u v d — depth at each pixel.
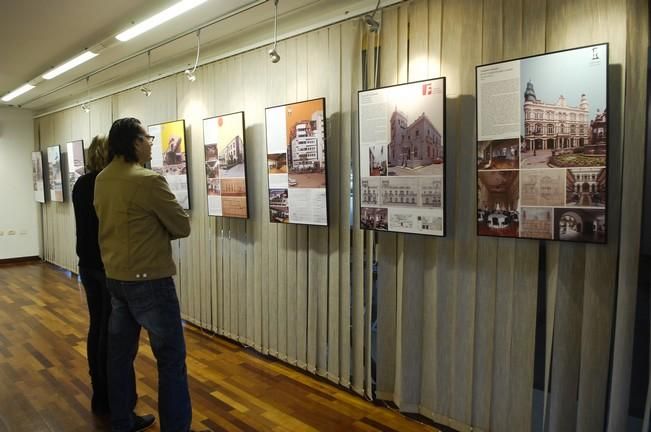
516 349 2.35
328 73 3.16
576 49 2.02
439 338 2.64
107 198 2.21
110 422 2.69
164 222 2.22
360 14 2.94
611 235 2.04
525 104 2.19
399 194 2.71
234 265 4.07
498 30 2.34
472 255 2.49
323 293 3.29
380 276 2.91
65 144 7.05
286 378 3.33
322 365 3.33
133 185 2.17
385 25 2.82
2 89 6.24
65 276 6.93
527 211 2.21
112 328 2.38
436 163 2.52
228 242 4.11
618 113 2.01
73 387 3.15
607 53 1.94
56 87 5.99
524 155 2.21
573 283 2.15
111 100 5.74
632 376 2.08
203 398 2.99
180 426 2.30
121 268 2.19
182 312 4.78
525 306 2.31
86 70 5.07
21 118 7.97
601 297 2.07
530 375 2.31
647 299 2.04
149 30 3.75
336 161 3.14
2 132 7.79
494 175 2.31
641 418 2.08
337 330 3.19
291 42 3.41
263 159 3.70
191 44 4.10
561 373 2.20
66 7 3.30
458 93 2.51
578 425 2.15
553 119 2.11
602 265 2.06
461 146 2.50
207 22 3.53
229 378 3.32
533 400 2.33
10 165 7.91
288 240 3.53
